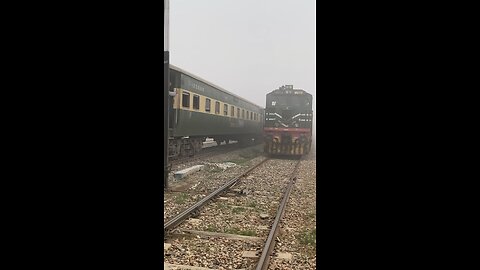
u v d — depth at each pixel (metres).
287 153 18.33
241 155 18.84
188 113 13.27
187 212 6.30
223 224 5.99
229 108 19.45
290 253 4.74
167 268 4.04
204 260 4.39
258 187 9.56
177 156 13.37
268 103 18.64
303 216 6.67
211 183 9.91
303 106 18.34
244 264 4.29
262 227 5.86
